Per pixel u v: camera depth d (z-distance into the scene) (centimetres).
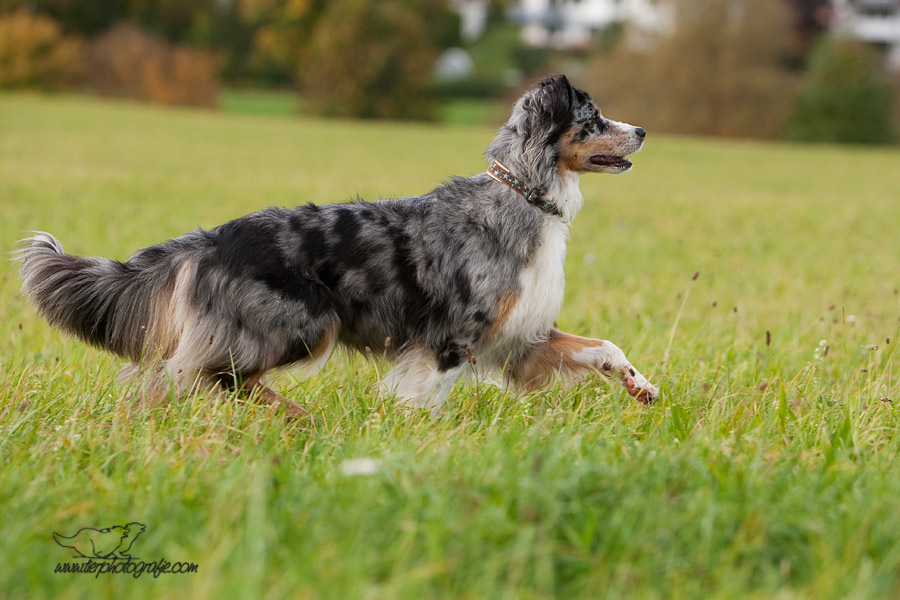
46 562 393
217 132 4622
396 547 388
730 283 1237
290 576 365
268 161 3156
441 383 650
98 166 2591
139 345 648
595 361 680
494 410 639
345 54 7356
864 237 1770
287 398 659
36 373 685
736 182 3181
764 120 6550
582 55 9188
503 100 8125
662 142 5456
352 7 7325
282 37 8225
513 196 655
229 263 631
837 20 8888
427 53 7512
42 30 7231
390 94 7469
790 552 403
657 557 388
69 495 455
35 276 631
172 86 7400
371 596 353
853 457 525
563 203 669
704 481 450
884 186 3181
